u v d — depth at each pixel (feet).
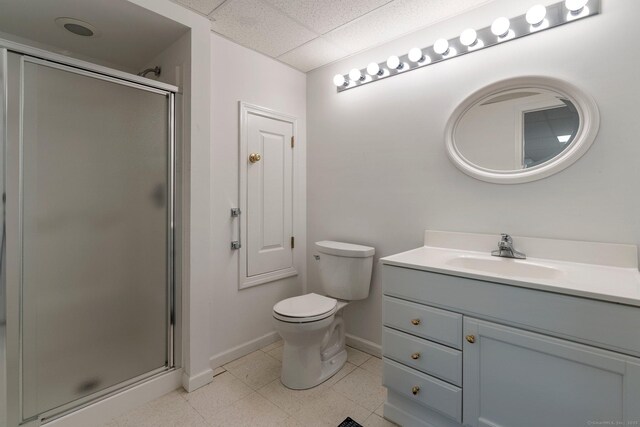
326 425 4.92
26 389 4.28
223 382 6.08
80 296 4.75
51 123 4.42
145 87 5.38
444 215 6.04
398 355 4.82
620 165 4.33
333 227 8.00
